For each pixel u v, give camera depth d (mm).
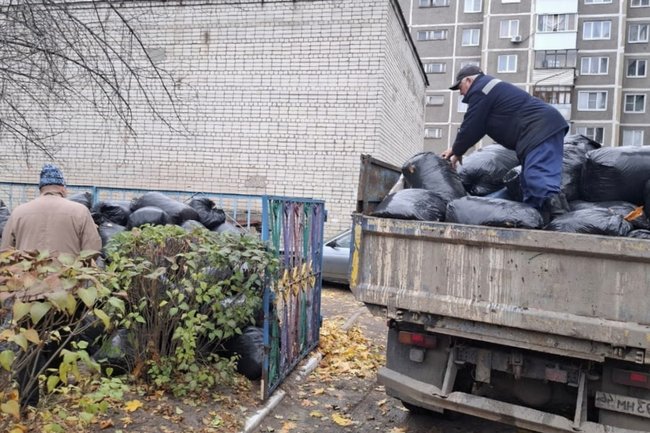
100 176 11844
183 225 5816
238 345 4402
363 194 3783
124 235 3918
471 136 4055
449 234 3145
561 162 3762
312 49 10930
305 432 3824
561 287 2861
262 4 11094
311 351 5387
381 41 10617
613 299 2734
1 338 2062
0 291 2115
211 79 11375
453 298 3152
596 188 3904
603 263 2762
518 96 3844
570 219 3193
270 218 4137
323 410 4230
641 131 39969
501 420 3115
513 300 2984
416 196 3639
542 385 3205
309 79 10969
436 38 42781
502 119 3883
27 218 3525
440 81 42625
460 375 3504
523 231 2932
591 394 2977
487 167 4391
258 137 11242
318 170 10969
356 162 10781
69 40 4500
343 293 9195
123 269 3621
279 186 11156
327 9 10820
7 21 4031
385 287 3383
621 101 40156
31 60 4227
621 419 2871
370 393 4664
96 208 5812
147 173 11703
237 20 11219
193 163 11516
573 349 2834
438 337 3385
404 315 3328
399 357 3574
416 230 3252
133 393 3793
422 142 17125
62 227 3525
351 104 10789
